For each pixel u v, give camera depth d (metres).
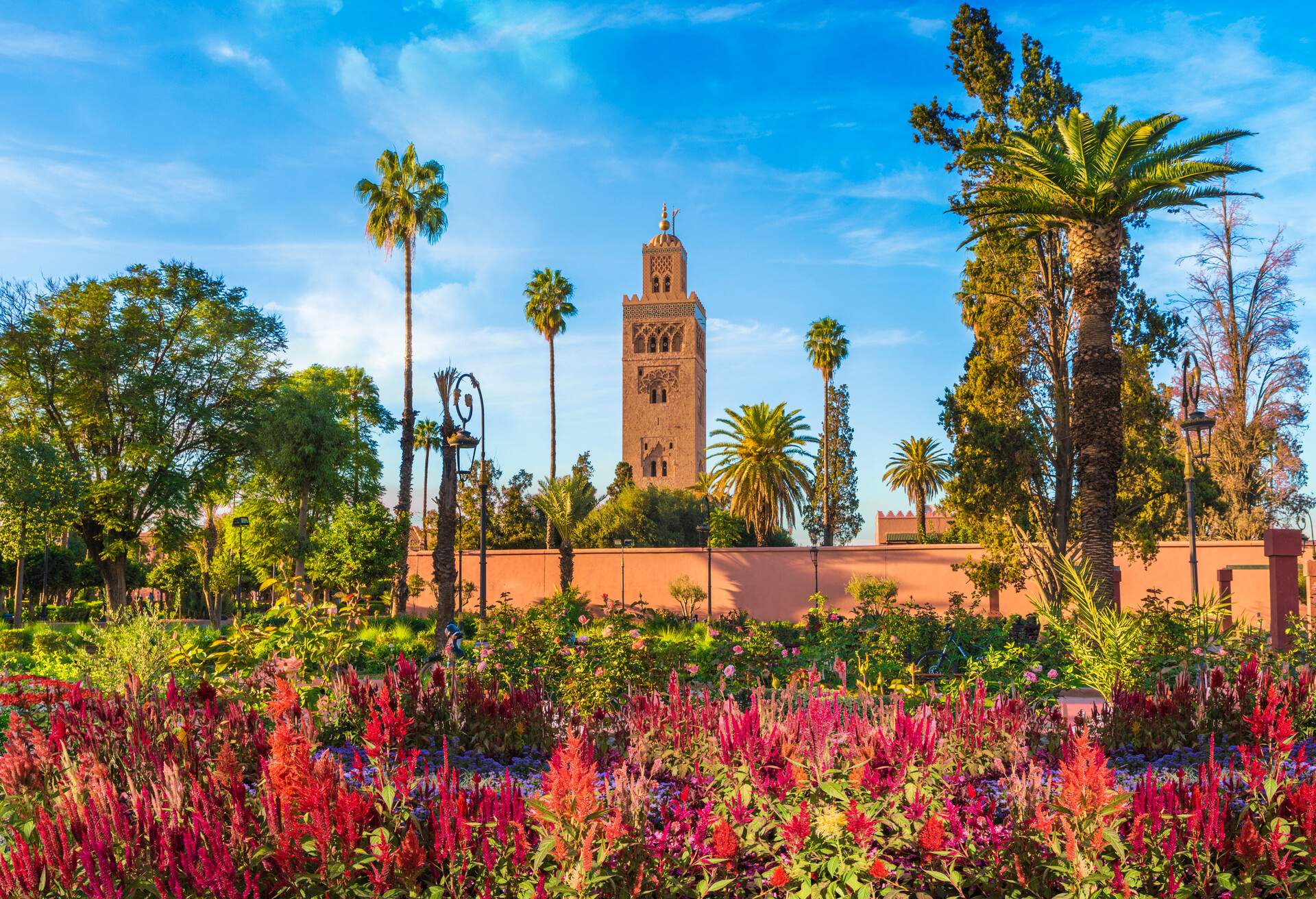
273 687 7.93
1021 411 24.31
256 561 43.47
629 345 85.94
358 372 56.47
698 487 59.75
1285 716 4.36
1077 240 18.34
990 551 26.11
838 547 35.50
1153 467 23.48
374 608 26.64
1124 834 3.55
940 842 3.66
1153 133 17.00
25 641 23.66
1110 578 17.48
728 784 4.54
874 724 5.52
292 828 3.39
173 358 36.56
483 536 20.52
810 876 3.64
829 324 57.72
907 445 64.62
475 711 6.30
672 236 88.75
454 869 3.31
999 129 24.50
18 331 33.97
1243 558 31.20
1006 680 9.10
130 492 34.38
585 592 36.78
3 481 32.72
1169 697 6.57
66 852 3.31
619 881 3.53
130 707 5.75
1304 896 3.28
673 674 6.21
